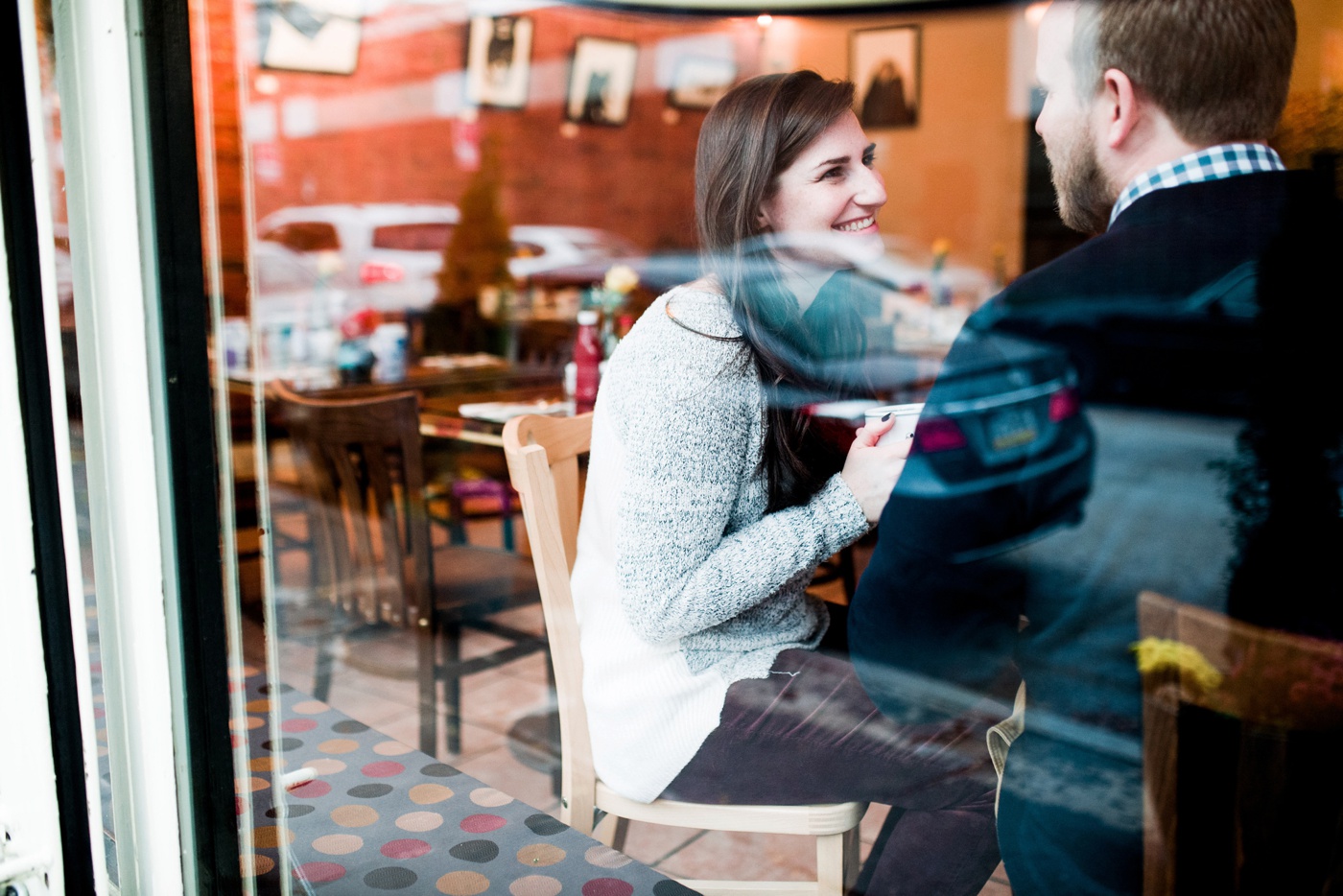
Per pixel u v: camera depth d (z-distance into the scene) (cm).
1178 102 65
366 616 173
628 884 112
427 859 117
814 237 92
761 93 97
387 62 396
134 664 87
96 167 79
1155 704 69
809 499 97
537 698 164
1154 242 64
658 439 94
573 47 420
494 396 214
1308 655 63
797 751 97
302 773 133
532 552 109
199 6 75
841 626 109
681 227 103
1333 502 61
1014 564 74
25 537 98
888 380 93
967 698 82
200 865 86
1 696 112
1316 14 63
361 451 174
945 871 91
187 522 80
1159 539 66
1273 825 66
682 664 102
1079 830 73
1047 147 74
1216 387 63
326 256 292
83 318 83
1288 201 62
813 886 107
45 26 80
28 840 112
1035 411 70
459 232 382
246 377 81
